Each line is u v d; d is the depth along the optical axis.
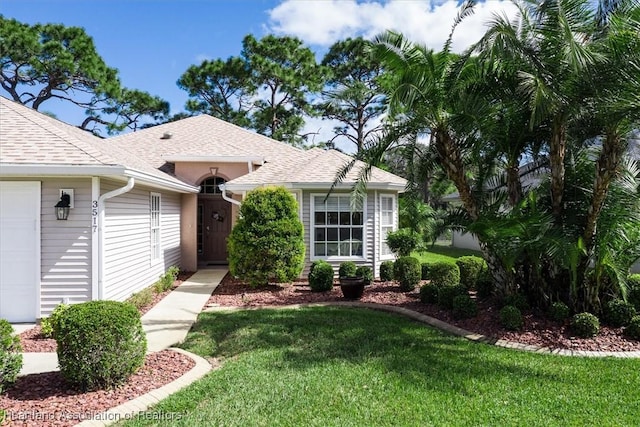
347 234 13.13
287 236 11.41
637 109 6.00
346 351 6.43
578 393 4.93
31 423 4.08
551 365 5.84
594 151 8.02
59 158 7.43
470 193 8.17
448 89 7.41
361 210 13.12
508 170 8.51
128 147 16.89
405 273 11.14
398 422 4.23
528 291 8.29
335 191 12.91
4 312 7.82
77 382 4.84
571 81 6.68
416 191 10.20
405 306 9.40
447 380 5.28
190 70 28.30
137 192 10.34
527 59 6.84
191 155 15.13
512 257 7.50
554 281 7.94
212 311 9.17
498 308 8.27
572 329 7.06
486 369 5.66
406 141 8.29
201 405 4.60
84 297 7.93
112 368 4.88
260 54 27.52
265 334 7.32
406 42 7.35
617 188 7.29
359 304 9.70
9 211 7.80
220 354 6.45
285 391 4.93
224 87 28.58
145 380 5.22
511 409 4.52
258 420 4.26
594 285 7.45
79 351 4.76
